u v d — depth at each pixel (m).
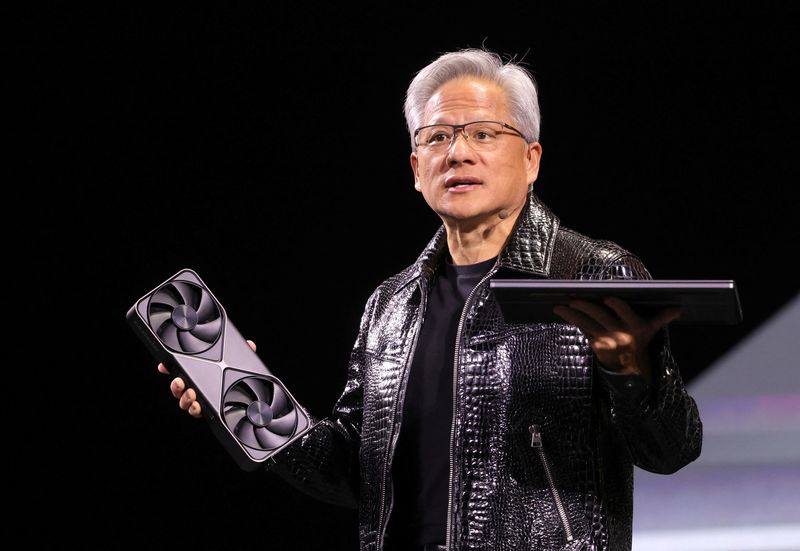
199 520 10.82
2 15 10.78
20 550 10.79
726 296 3.66
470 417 4.55
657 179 10.13
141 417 10.96
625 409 4.11
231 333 5.00
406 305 5.11
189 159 11.09
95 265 11.06
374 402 4.95
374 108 10.91
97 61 10.98
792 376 9.73
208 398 4.81
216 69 11.04
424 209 10.88
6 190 11.01
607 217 10.17
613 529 4.55
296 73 10.99
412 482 4.71
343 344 10.88
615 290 3.72
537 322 4.14
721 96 10.02
